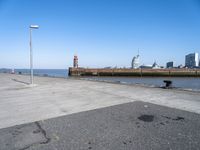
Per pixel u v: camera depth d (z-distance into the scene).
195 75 67.00
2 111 7.21
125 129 4.98
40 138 4.51
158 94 10.39
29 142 4.30
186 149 3.84
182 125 5.20
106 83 18.00
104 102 8.47
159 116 6.07
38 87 15.45
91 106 7.70
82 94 11.04
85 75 63.84
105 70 64.50
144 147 3.95
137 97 9.54
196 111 6.61
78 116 6.27
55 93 11.73
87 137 4.51
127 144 4.10
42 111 7.09
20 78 29.16
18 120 5.99
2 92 12.67
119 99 9.11
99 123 5.50
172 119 5.74
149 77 64.12
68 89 13.62
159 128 5.00
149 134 4.61
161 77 64.69
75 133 4.77
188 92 11.04
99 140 4.34
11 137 4.60
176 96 9.69
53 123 5.59
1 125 5.52
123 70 64.75
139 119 5.80
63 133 4.79
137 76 64.75
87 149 3.92
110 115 6.29
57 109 7.34
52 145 4.13
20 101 9.25
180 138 4.36
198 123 5.36
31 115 6.56
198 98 9.07
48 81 21.81
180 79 58.28
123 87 14.20
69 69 63.72
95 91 12.23
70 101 8.91
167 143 4.11
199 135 4.52
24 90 13.59
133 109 7.03
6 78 29.62
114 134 4.66
